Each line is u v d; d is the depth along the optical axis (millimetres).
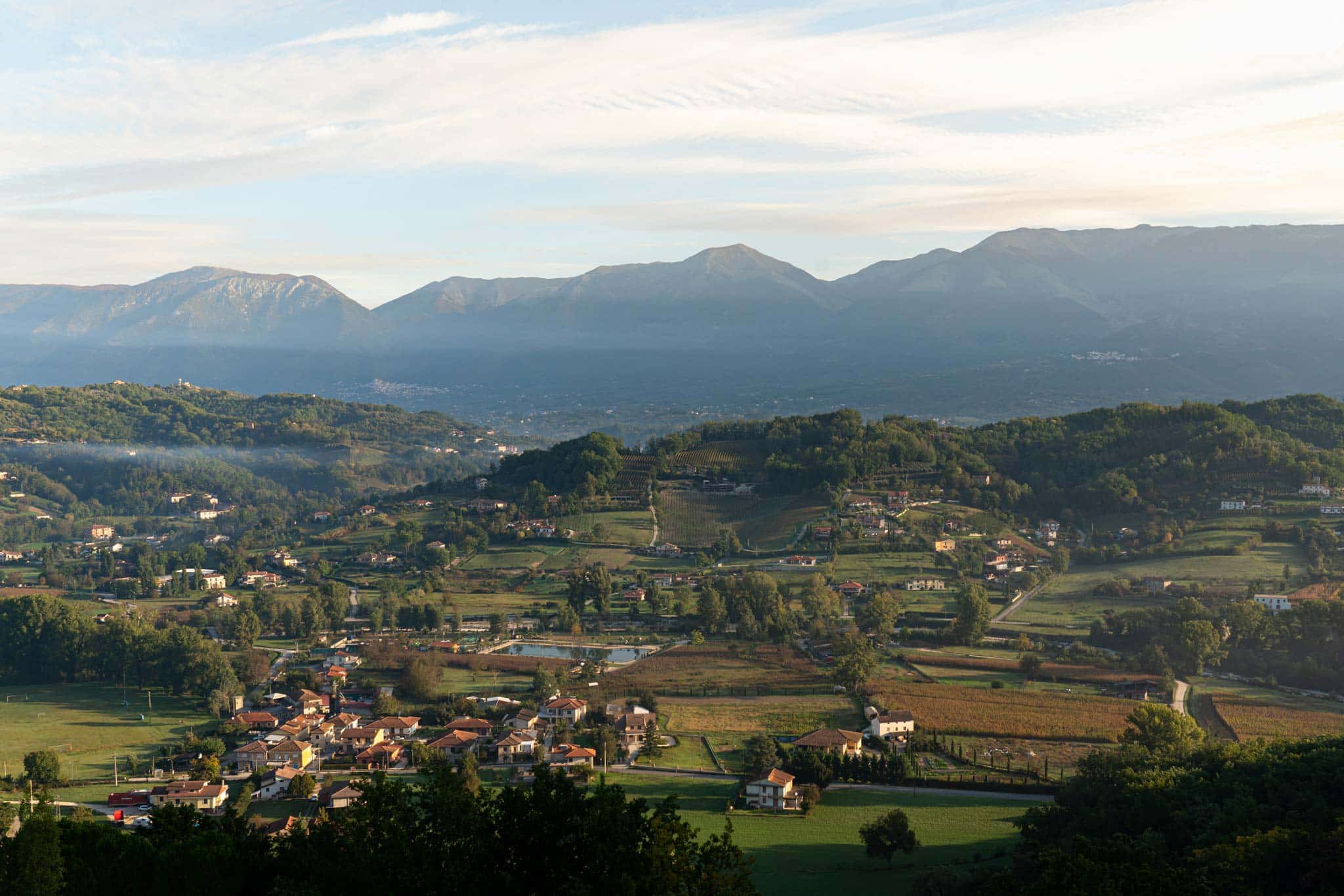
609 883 64562
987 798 139375
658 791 143250
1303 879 83438
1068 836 109188
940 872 103375
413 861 69625
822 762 146625
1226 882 84188
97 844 75562
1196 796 106625
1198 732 142250
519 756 160000
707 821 130625
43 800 73188
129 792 144625
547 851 69250
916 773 148625
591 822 68500
